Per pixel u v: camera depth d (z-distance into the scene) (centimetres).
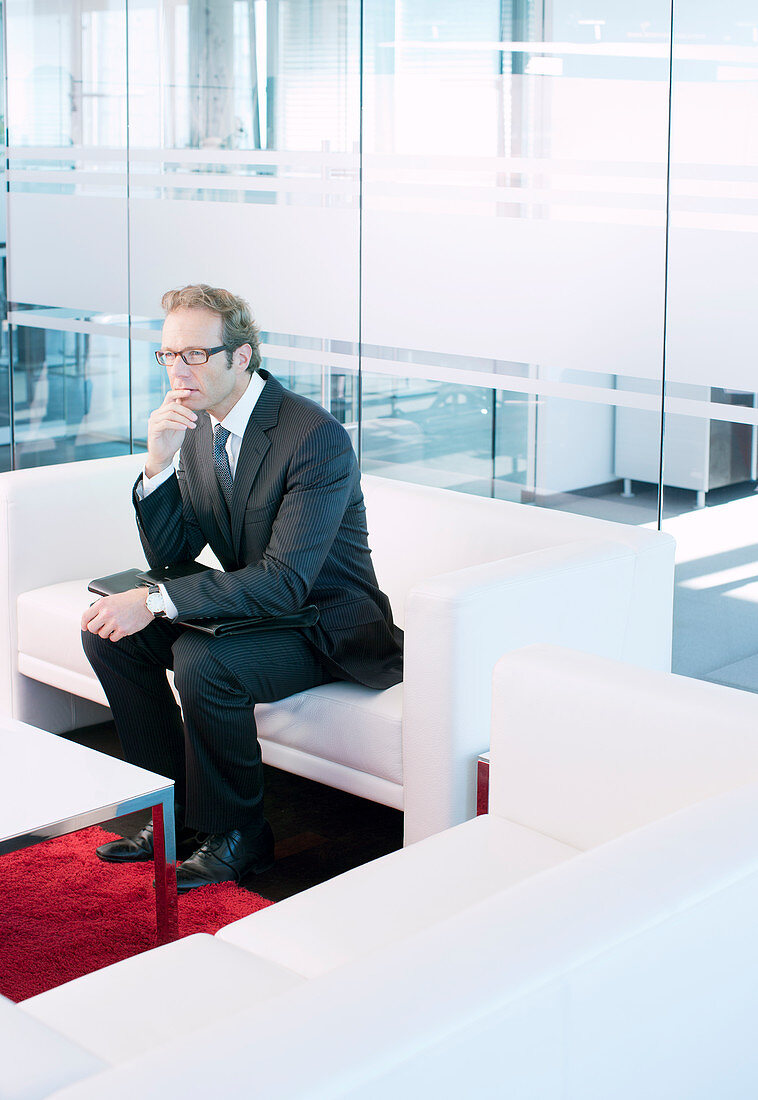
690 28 344
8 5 557
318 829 304
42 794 218
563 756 198
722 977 127
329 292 449
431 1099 98
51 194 557
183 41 486
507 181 392
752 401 346
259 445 280
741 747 176
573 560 269
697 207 350
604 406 380
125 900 260
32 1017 109
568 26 370
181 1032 144
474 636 247
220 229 485
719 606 364
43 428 586
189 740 266
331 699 271
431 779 252
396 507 328
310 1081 91
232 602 265
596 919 114
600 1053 114
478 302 406
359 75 427
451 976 104
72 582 349
